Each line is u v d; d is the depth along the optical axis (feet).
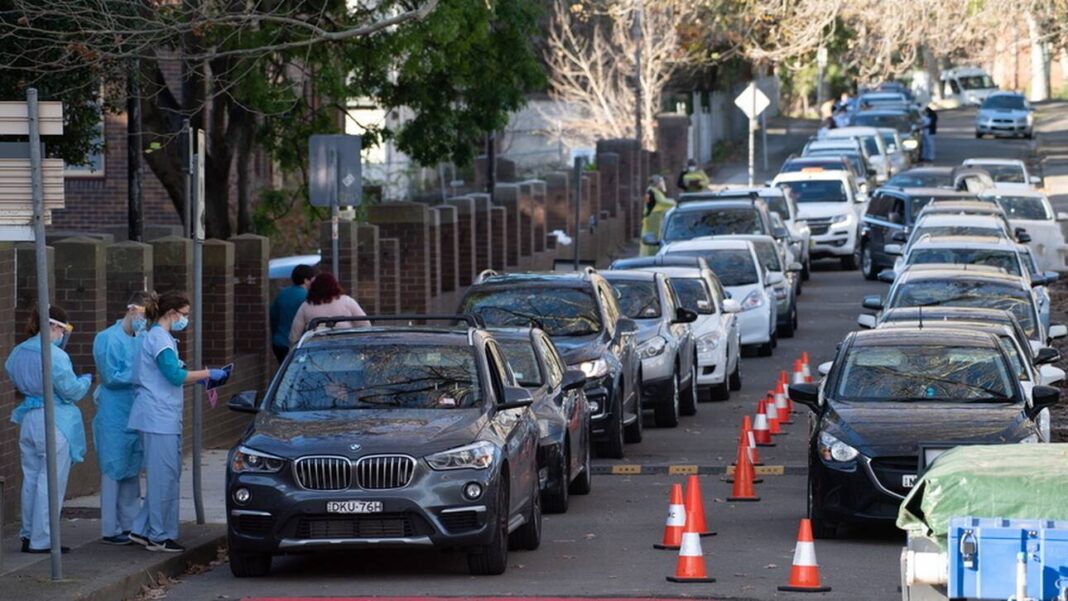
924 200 320.50
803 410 194.39
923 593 67.10
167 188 208.95
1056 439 156.76
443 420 102.37
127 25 154.81
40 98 156.56
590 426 149.89
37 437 105.19
